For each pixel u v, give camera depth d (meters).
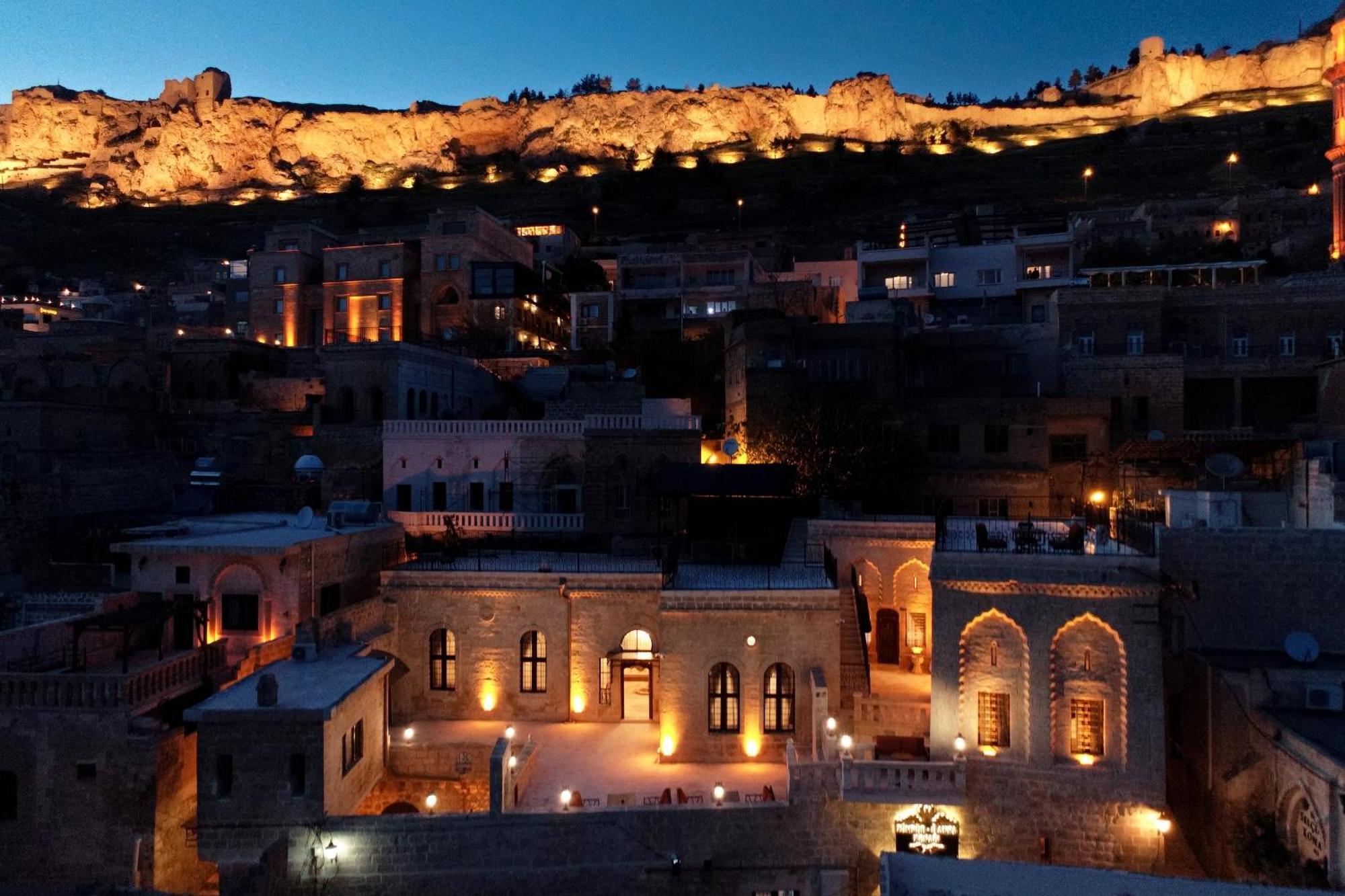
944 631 23.72
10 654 24.72
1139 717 22.27
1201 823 24.31
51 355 62.78
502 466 38.75
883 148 166.00
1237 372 48.19
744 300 72.50
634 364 57.19
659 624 27.91
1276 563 25.50
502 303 72.81
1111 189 121.75
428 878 21.77
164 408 58.66
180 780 24.19
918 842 22.83
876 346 46.41
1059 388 49.97
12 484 35.66
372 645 28.39
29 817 22.98
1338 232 64.75
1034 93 197.88
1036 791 22.80
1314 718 21.61
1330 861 18.33
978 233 88.31
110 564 33.75
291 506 41.62
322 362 52.81
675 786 25.17
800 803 23.00
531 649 30.48
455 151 181.00
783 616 27.59
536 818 22.22
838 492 37.50
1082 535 25.00
